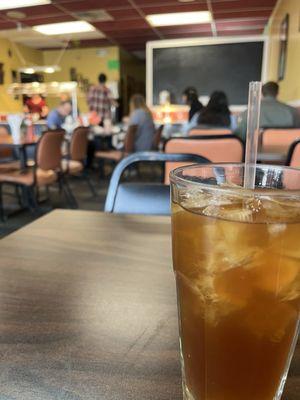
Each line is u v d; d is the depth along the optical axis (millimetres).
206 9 5941
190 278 404
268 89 3543
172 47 7562
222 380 397
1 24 6844
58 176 3816
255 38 7051
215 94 3254
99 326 537
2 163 4332
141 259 765
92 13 6090
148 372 448
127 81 10875
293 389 428
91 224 988
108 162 7090
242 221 362
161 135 6387
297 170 451
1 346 494
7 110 8547
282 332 385
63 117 6258
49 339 508
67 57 9820
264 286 369
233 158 2078
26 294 628
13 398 413
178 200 415
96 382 433
